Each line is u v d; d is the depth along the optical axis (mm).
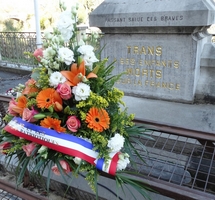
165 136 2195
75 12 1210
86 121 1113
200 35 2848
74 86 1130
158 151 2100
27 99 1232
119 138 1133
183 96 2932
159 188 1088
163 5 2701
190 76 2814
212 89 2896
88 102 1126
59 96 1127
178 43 2771
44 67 1207
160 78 3000
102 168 1101
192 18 2525
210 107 2854
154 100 3094
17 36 6555
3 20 12141
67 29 1183
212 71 2875
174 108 2857
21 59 6656
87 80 1138
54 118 1143
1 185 1501
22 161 1198
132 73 3164
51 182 1863
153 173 1859
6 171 2045
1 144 1253
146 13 2754
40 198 1388
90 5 13305
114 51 3209
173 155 2092
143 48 3000
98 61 1270
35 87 1253
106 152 1111
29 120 1135
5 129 1222
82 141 1104
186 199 1045
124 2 2979
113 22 3000
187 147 2111
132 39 3037
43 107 1106
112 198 1764
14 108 1225
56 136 1090
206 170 2014
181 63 2822
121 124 1238
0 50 7055
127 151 1279
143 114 2779
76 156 1065
